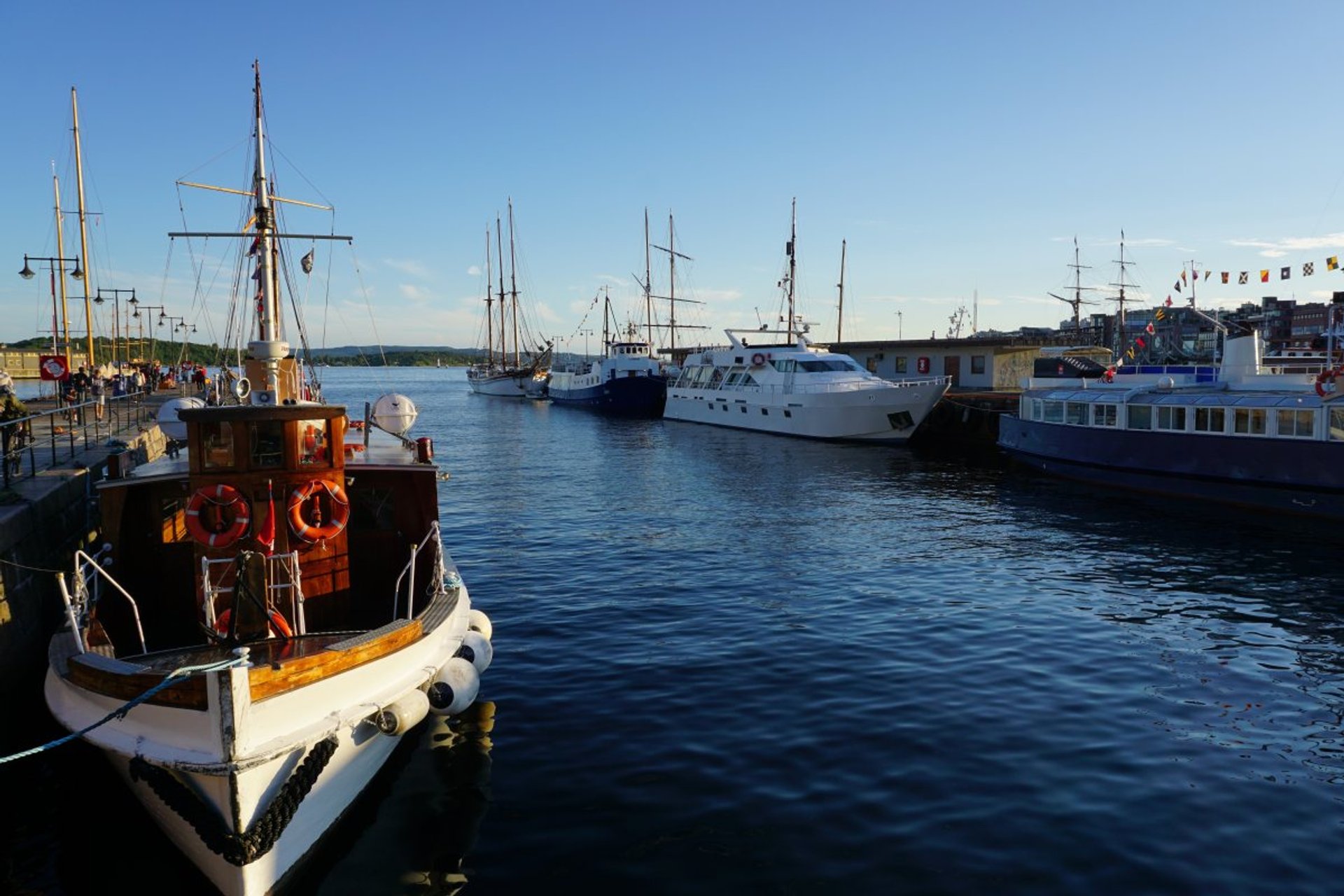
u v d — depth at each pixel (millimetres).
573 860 8047
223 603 9961
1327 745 10562
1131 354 49406
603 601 16875
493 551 21516
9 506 12875
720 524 24969
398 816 8828
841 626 15164
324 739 7895
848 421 47812
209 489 9711
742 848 8211
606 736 10703
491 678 12680
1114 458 31109
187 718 7375
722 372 60906
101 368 51406
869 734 10734
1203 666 13266
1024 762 9992
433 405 95188
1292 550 21469
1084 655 13711
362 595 12703
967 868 7887
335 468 10391
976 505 28344
